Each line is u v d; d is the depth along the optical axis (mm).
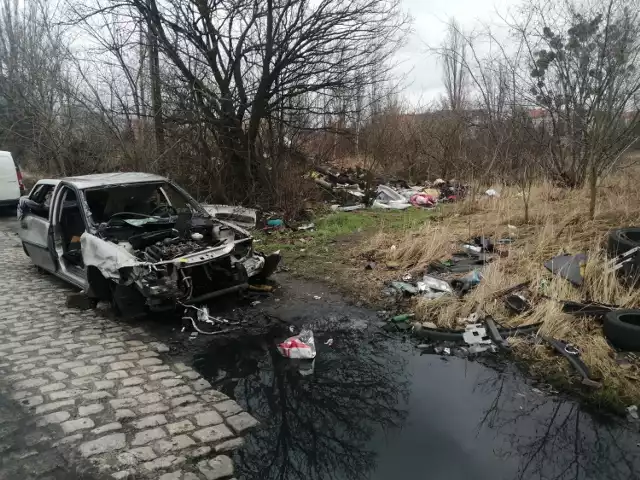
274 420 3590
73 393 3840
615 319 4414
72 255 6387
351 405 3838
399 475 3033
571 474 3037
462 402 3863
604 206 8273
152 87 10531
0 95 16234
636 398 3725
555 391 3955
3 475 2875
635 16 8117
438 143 15438
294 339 4676
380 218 10445
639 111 8055
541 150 11273
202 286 5598
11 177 12883
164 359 4535
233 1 9438
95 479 2846
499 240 7516
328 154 13703
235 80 10383
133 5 9648
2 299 6180
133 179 6504
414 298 5762
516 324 4922
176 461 3031
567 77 9680
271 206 10773
